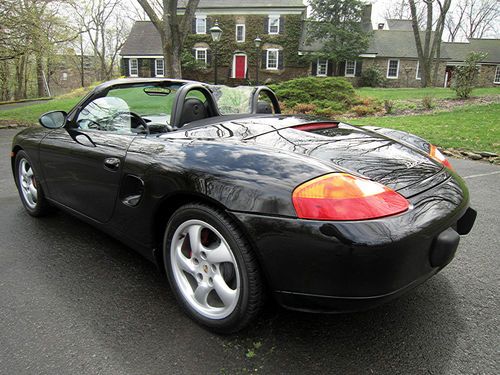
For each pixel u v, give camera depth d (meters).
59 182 2.71
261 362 1.61
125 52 31.41
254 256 1.61
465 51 33.59
